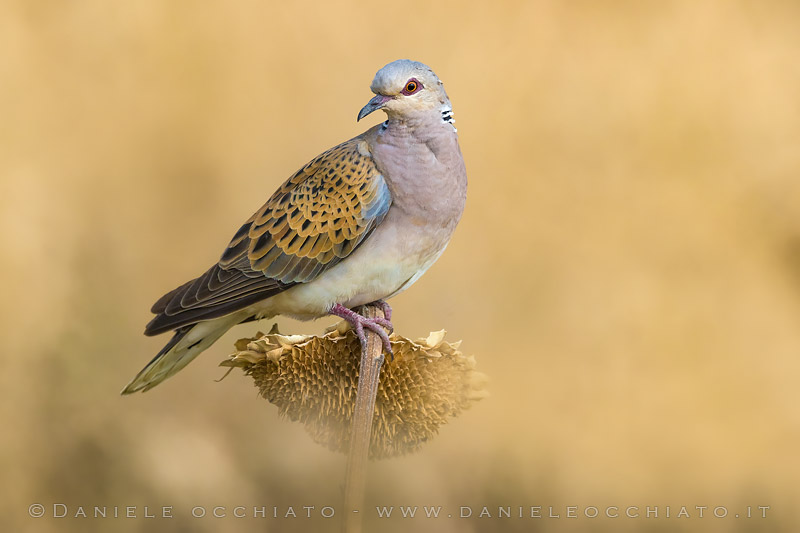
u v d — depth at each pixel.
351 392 6.21
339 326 6.20
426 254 7.65
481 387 6.37
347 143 7.76
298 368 6.20
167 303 7.50
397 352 6.17
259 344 6.16
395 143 7.43
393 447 6.30
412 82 7.31
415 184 7.39
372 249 7.49
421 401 6.19
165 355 7.57
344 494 5.71
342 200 7.43
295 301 7.62
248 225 7.65
